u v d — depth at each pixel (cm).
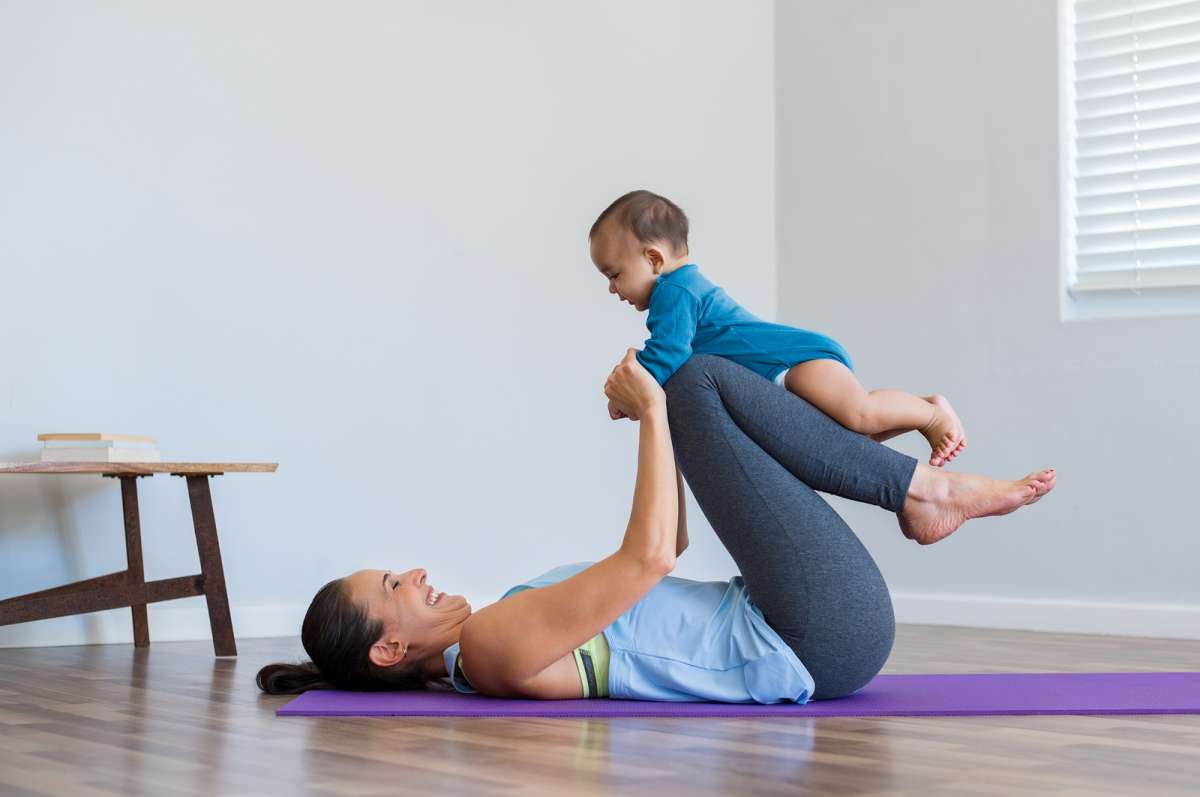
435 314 411
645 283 233
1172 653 321
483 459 416
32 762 158
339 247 395
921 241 443
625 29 452
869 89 458
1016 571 413
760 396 211
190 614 363
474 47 423
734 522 207
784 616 207
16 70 351
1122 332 400
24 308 348
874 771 151
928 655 314
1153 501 391
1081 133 417
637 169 452
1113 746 170
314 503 386
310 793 138
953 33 440
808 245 469
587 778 146
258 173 383
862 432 226
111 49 363
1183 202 400
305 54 392
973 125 434
